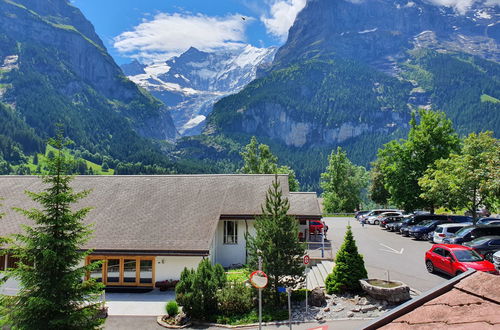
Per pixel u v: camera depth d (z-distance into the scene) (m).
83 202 31.58
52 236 14.48
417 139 42.97
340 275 20.36
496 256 22.30
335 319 17.77
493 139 32.81
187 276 20.81
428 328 4.25
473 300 4.49
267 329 17.59
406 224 41.75
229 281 21.91
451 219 39.91
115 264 26.34
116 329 18.73
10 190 33.81
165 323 19.30
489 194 30.00
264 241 19.75
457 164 32.31
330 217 77.31
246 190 34.06
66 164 15.12
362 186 92.31
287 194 34.00
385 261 27.84
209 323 19.17
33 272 14.27
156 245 25.88
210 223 28.33
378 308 18.30
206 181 35.28
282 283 19.98
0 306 14.17
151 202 31.39
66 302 14.20
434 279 22.55
